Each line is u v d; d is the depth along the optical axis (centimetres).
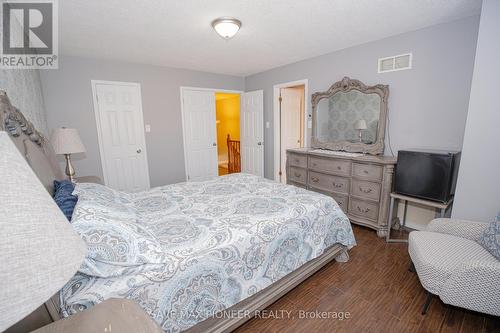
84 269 103
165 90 406
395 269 207
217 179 278
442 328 146
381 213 262
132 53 325
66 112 328
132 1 191
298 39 283
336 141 338
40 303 43
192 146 448
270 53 337
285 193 220
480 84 180
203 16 220
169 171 428
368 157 279
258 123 463
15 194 44
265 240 151
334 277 198
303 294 179
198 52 327
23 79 212
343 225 206
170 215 172
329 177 311
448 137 246
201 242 134
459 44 231
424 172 223
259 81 462
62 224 51
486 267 127
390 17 228
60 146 237
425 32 251
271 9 209
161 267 115
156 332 60
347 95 320
